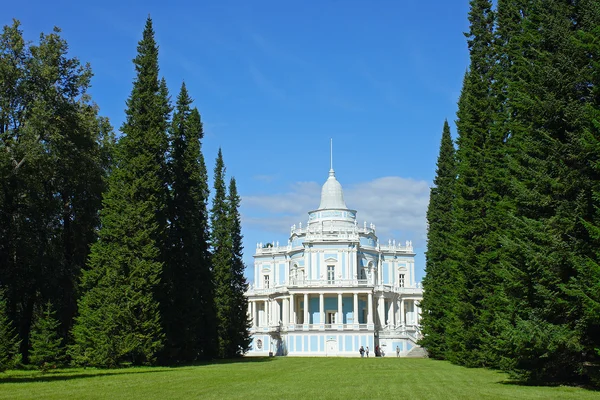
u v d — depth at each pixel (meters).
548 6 31.86
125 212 53.69
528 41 33.72
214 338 70.69
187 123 70.31
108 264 53.19
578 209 27.67
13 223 54.97
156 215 56.88
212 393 29.06
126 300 51.75
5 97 54.06
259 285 121.31
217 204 84.25
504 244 30.78
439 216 67.62
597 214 27.41
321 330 97.94
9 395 28.38
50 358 49.75
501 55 44.28
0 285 55.75
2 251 55.66
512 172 33.47
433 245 66.94
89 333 51.00
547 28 30.80
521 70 34.41
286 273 118.00
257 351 105.00
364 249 111.06
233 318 80.81
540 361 32.50
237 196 90.94
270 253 121.38
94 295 52.22
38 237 58.72
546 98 29.59
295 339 98.38
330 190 114.69
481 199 46.59
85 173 60.47
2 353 43.28
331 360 68.25
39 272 57.34
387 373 42.53
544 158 30.41
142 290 52.47
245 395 28.11
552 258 27.77
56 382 35.62
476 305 47.31
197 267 66.00
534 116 30.61
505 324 30.50
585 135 26.84
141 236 52.78
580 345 27.27
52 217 61.69
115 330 51.00
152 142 56.47
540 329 27.84
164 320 58.25
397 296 109.88
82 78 58.12
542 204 29.38
